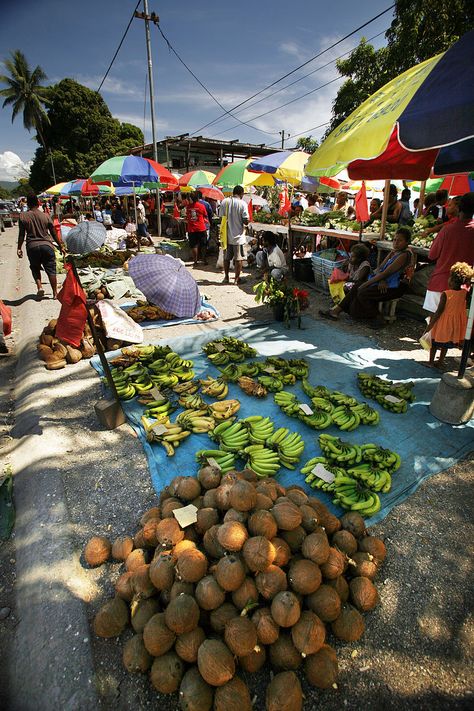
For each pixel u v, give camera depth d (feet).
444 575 7.71
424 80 8.77
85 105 139.13
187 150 80.59
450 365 16.43
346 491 9.22
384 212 23.00
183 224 56.59
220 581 6.06
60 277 34.78
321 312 23.24
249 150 77.56
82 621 6.81
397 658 6.36
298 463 10.63
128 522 8.95
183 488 8.16
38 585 7.48
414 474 10.26
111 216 66.59
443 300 14.07
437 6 41.57
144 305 23.76
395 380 15.20
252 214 47.88
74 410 13.47
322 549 6.58
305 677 6.07
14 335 21.67
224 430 11.61
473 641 6.59
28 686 6.12
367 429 12.09
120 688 5.97
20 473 10.78
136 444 11.68
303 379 14.73
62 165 139.74
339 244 30.55
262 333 20.48
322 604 6.19
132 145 149.18
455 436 11.75
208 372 16.01
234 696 5.30
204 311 23.11
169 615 5.79
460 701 5.85
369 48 54.39
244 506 6.97
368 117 11.29
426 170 19.77
